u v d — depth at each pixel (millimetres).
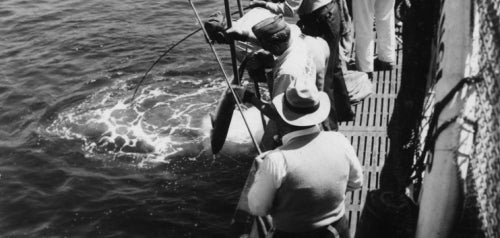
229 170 12570
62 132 14094
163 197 11859
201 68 16359
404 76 3213
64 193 11961
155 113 14664
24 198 11797
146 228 11016
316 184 2863
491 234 2100
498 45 1950
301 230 2996
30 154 13281
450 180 2164
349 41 6609
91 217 11312
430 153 2307
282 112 2904
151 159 13070
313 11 5059
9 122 14547
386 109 6125
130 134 13930
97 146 13562
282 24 3816
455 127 2143
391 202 3041
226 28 4355
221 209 11477
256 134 13344
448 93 2172
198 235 10797
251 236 4039
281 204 2959
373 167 5215
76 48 17609
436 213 2230
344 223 3146
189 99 15148
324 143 2926
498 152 1974
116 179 12445
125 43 17719
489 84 2053
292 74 3756
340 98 5711
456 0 2236
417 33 3119
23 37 18391
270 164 2857
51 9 20266
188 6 19719
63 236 10852
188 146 13430
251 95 3887
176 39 17734
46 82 16047
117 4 20438
